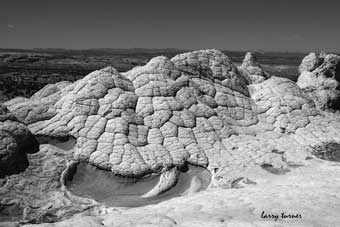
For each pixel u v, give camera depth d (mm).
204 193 16703
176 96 22391
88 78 21672
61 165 18016
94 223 11938
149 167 18344
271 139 22859
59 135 19391
